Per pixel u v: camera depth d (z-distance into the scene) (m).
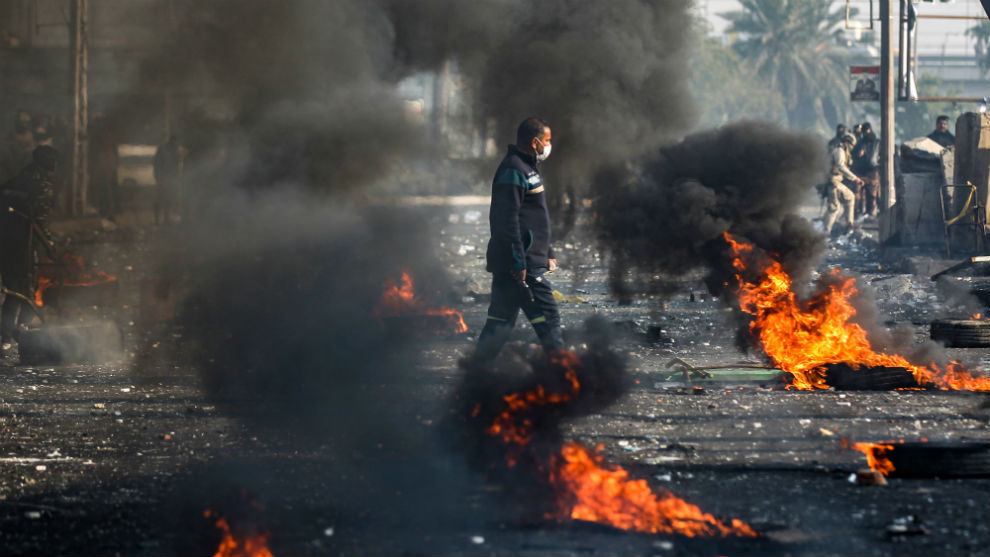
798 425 10.41
